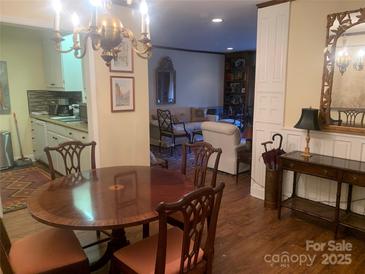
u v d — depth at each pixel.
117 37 1.74
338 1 2.82
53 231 1.89
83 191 1.88
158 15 4.00
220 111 9.26
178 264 1.55
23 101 5.15
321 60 3.00
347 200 2.91
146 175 2.23
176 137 6.62
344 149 2.89
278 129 3.42
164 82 7.68
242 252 2.45
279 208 3.07
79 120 4.28
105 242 2.58
